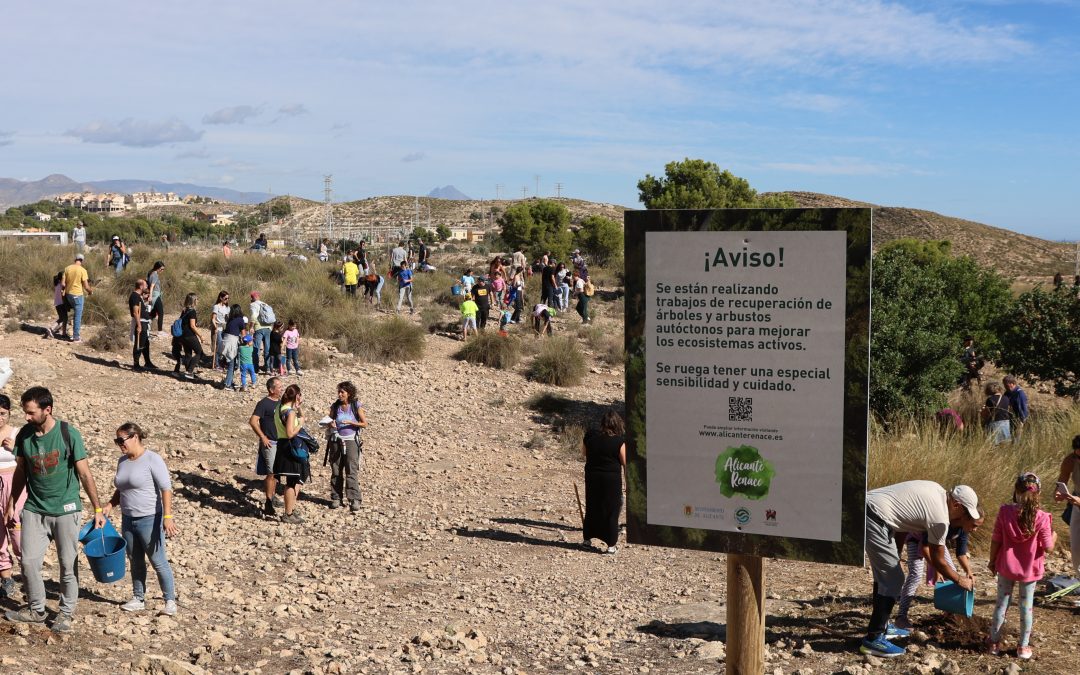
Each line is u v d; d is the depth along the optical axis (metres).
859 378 3.83
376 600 8.48
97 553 7.15
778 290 3.91
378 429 16.78
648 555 10.48
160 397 16.25
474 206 161.12
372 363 21.30
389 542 10.70
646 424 4.17
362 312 25.59
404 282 26.56
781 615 7.56
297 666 6.33
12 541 6.96
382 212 156.12
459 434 17.11
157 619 7.07
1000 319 19.47
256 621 7.45
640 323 4.13
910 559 6.68
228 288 24.14
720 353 4.03
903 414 14.88
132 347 19.12
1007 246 100.94
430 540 10.88
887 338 15.39
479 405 19.25
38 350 17.69
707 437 4.08
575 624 7.81
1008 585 6.39
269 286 25.83
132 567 7.30
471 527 11.54
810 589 8.45
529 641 7.26
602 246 61.62
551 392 20.52
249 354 17.59
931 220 108.06
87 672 5.70
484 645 7.08
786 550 4.01
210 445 13.93
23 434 6.47
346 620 7.76
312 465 14.17
